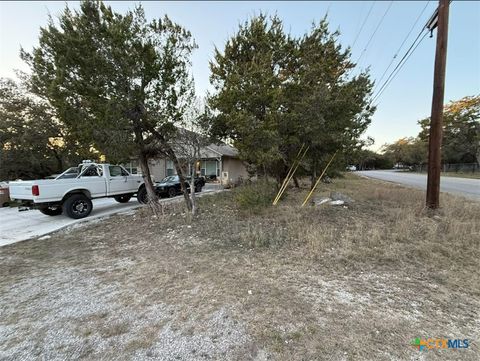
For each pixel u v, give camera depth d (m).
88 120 5.89
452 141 34.22
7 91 13.03
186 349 1.96
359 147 8.60
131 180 9.65
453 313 2.38
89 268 3.69
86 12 5.39
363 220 6.04
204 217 6.62
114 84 5.85
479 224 5.20
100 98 5.72
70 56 5.35
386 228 5.19
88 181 7.98
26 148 13.27
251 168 10.46
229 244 4.56
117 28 5.36
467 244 4.18
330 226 5.46
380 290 2.83
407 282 3.01
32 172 14.48
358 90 7.72
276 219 6.26
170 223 6.08
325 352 1.89
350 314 2.37
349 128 7.70
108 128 5.84
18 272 3.59
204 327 2.22
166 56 6.27
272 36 7.80
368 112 8.18
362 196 10.33
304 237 4.66
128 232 5.62
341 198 8.91
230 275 3.27
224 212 7.31
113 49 5.50
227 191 13.48
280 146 7.39
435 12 6.57
